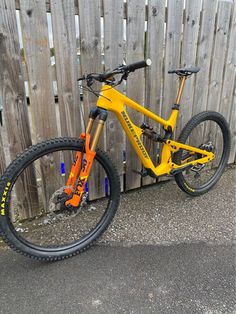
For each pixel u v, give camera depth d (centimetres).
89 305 144
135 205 233
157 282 158
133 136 194
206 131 275
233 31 250
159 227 205
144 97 229
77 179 170
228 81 268
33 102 184
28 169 199
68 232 199
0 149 186
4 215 150
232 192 255
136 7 197
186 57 233
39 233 197
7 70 170
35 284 156
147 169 209
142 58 214
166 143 211
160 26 211
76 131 206
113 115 218
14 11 162
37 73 179
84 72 195
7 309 142
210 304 145
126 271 166
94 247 185
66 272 165
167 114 243
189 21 222
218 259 175
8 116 180
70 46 184
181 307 143
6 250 182
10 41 166
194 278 161
